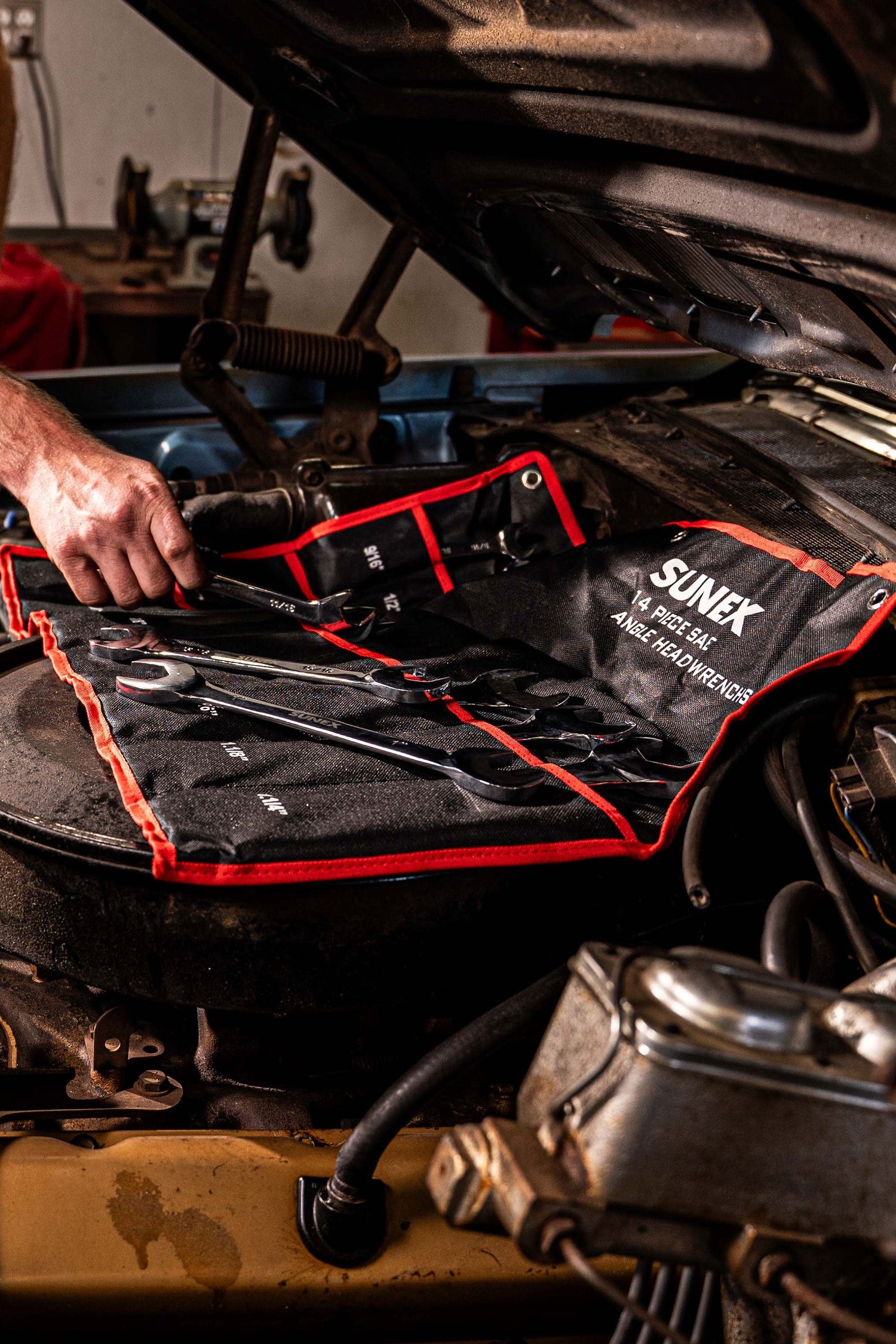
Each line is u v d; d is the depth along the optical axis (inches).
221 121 160.7
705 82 27.4
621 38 28.9
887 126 24.2
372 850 30.6
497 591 45.6
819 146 26.6
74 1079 33.7
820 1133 19.7
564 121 35.4
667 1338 19.6
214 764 33.7
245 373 60.0
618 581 43.7
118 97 154.7
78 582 43.1
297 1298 27.4
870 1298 21.4
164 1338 27.3
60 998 37.4
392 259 56.7
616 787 35.2
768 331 40.8
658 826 34.0
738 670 38.5
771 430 51.6
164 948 30.8
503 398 64.2
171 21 50.4
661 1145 19.3
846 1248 20.5
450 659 43.3
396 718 38.2
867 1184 20.3
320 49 44.0
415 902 31.2
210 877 29.4
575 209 41.3
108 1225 27.4
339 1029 35.5
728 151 29.9
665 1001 20.1
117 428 57.3
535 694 41.0
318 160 55.7
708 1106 19.2
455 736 37.4
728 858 36.7
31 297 105.0
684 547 43.0
